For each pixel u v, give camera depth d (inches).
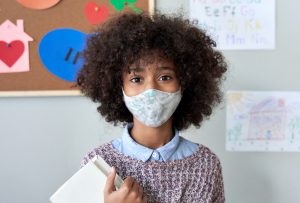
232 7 38.3
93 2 38.1
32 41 38.5
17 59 38.7
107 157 27.8
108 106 30.0
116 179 25.5
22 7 38.2
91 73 29.2
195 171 27.9
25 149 40.4
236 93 39.4
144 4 38.1
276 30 38.7
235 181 40.6
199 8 38.3
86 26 38.3
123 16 28.6
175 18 28.9
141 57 25.8
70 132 40.2
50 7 38.2
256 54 39.0
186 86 28.6
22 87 38.9
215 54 30.8
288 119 39.8
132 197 24.3
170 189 27.0
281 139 40.0
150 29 26.7
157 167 27.0
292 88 39.4
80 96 39.6
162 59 26.1
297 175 40.4
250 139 40.0
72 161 40.5
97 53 28.6
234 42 38.7
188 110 31.2
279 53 38.9
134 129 28.5
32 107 39.9
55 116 40.0
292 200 40.7
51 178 40.6
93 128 40.1
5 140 40.3
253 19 38.5
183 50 26.8
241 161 40.4
